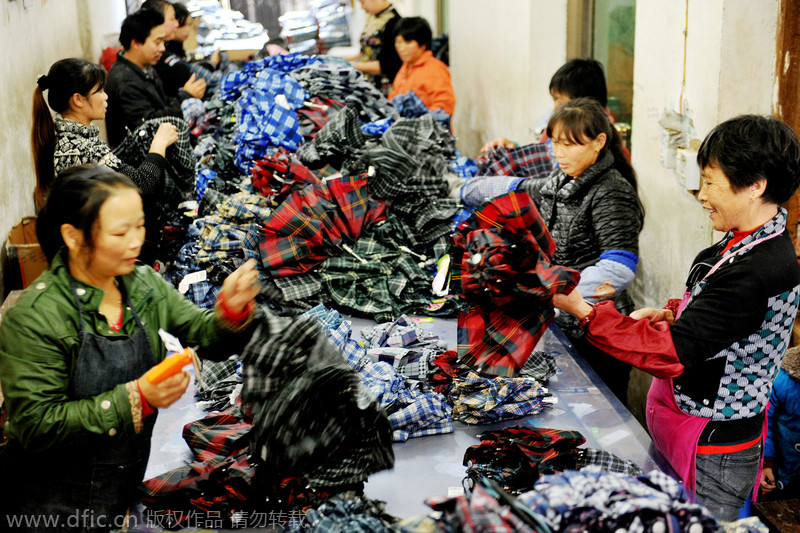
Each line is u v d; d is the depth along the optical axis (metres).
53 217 1.73
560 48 5.52
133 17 5.04
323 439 1.86
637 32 4.14
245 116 3.97
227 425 2.29
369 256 3.31
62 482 1.83
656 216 4.03
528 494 1.54
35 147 3.62
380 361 2.65
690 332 2.06
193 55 7.88
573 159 2.99
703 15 3.32
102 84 3.41
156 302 1.90
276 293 3.08
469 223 2.42
